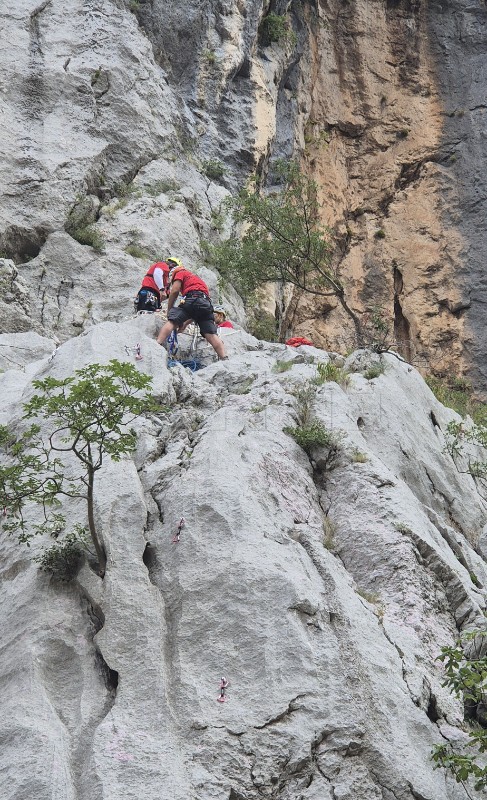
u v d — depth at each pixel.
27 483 8.61
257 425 10.55
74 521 9.12
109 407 8.35
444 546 10.30
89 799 7.04
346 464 10.42
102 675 8.03
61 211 18.41
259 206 18.36
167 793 7.05
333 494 10.20
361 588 9.37
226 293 18.80
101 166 19.34
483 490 13.07
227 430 10.21
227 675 7.96
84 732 7.58
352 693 7.90
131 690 7.81
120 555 8.72
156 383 10.69
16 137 18.94
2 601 8.66
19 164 18.64
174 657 8.09
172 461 9.74
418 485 11.56
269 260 18.19
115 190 19.44
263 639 8.11
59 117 19.48
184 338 13.07
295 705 7.73
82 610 8.46
